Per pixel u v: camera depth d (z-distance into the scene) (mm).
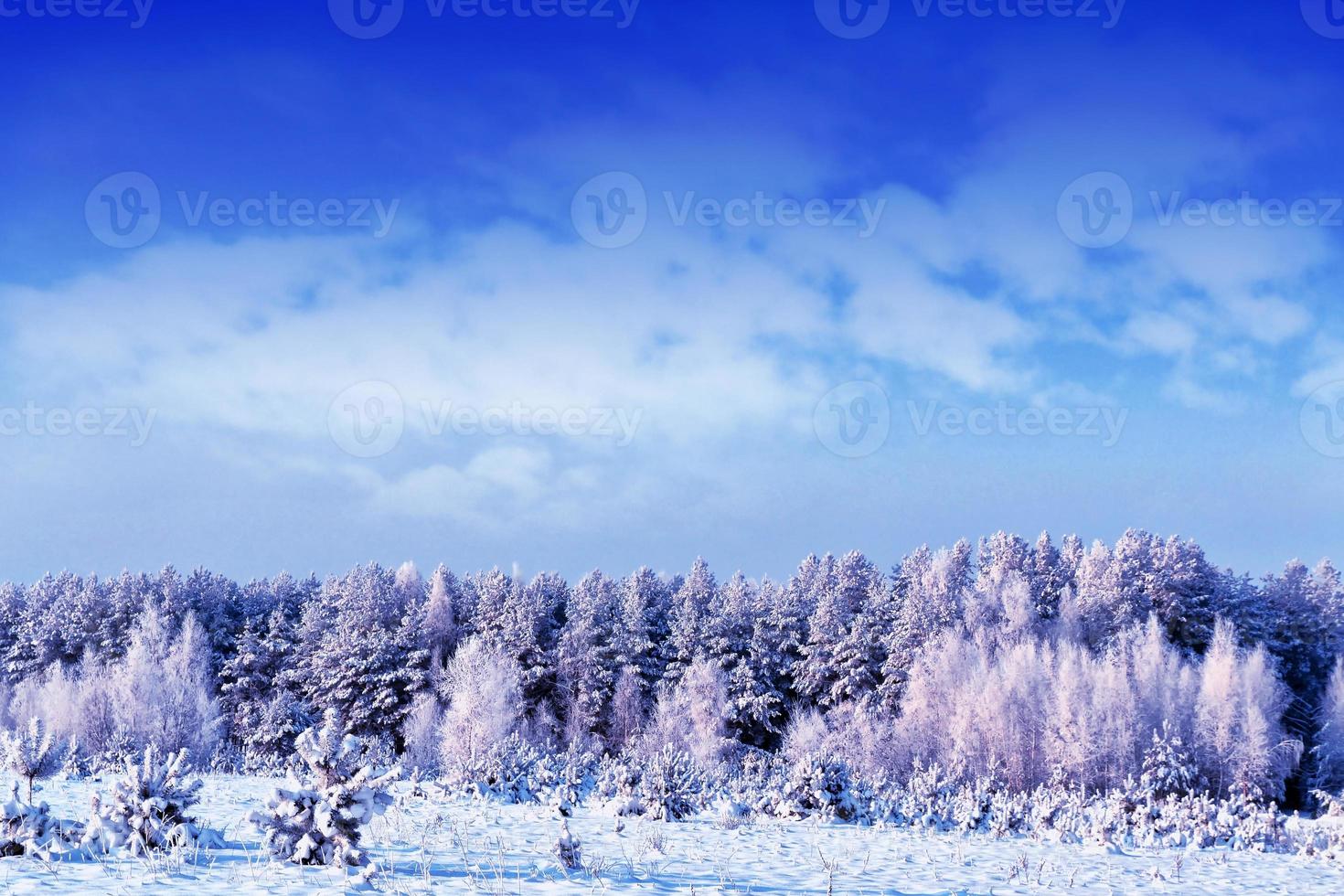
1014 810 21984
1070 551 80812
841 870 12805
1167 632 63656
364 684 60344
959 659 53531
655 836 14594
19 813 9906
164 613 65500
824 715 60406
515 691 55125
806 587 77188
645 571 77562
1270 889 14680
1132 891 13281
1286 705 52219
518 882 9633
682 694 58719
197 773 27094
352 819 9805
